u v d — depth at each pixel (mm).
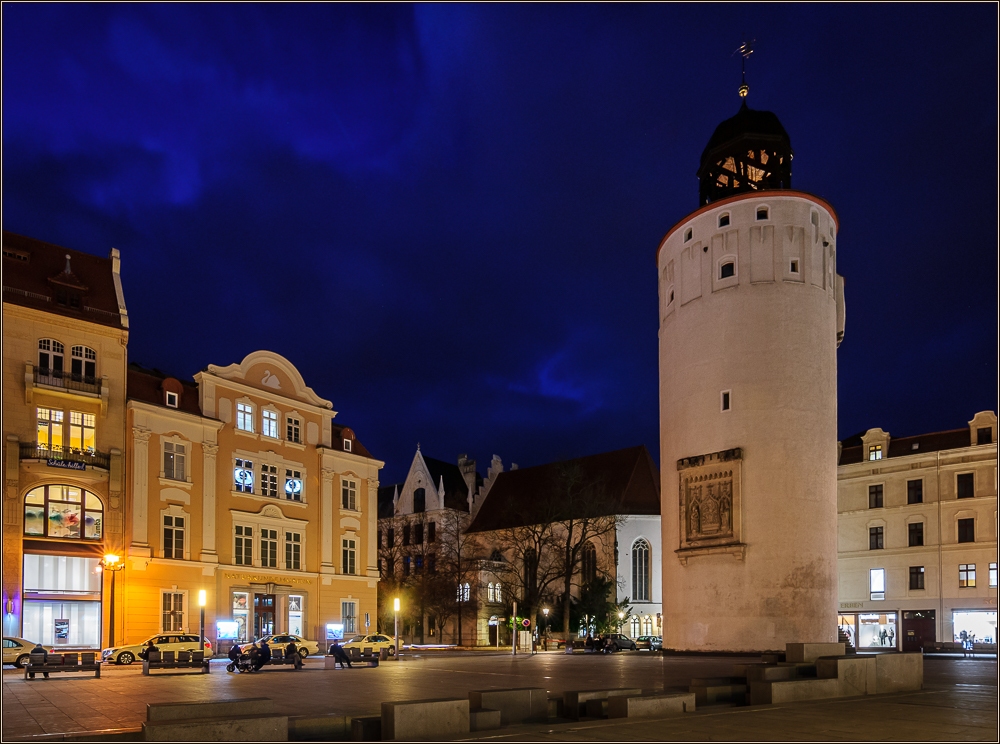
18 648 38688
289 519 56000
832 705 17141
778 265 44938
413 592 77625
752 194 45875
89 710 18969
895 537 60344
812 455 43656
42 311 44594
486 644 80125
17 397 43375
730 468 43750
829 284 46344
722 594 43438
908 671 20516
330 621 57469
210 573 50375
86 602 44344
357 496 61438
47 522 43531
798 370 44125
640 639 66312
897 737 12680
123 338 47906
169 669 35375
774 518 42594
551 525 73562
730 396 44656
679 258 49156
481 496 93938
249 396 55094
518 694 15680
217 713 13008
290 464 57000
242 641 51656
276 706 19234
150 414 48500
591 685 25328
